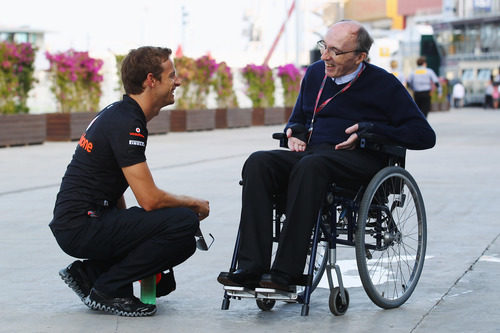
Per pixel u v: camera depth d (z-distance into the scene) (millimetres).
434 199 12438
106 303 6238
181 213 6199
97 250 6191
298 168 6016
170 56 6301
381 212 6691
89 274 6352
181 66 30844
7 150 21141
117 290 6219
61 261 8273
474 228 10102
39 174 15648
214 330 5875
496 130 31594
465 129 32375
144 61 6164
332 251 6266
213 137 27266
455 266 8055
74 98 24828
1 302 6680
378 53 40938
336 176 6188
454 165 17422
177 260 6285
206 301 6746
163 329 5898
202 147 22531
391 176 6508
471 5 78188
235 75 34812
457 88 72000
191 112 30766
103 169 6188
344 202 6324
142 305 6254
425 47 80438
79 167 6207
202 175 15500
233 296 6293
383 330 5875
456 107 72438
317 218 6055
